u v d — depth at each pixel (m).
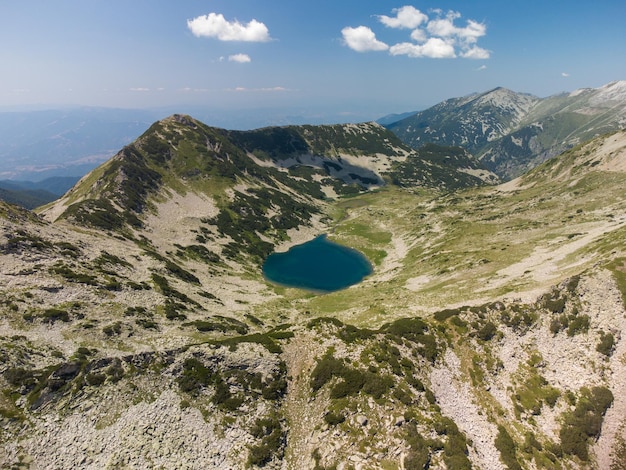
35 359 50.28
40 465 38.25
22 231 81.19
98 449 40.28
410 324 59.38
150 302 76.44
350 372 48.84
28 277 68.00
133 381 47.12
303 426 45.44
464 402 48.75
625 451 41.44
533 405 47.66
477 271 99.25
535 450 42.75
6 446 38.91
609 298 55.97
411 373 49.59
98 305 68.06
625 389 46.62
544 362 53.16
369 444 40.81
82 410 43.34
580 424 44.12
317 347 54.62
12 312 58.19
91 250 91.19
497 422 46.25
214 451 42.09
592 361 50.56
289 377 51.53
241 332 73.44
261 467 40.97
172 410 45.28
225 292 107.19
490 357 54.38
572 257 81.88
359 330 57.84
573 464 41.41
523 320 58.50
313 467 40.28
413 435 41.22
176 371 49.50
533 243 108.06
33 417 41.88
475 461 40.44
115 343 59.03
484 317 60.09
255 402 47.47
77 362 47.53
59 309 62.47
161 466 39.78
